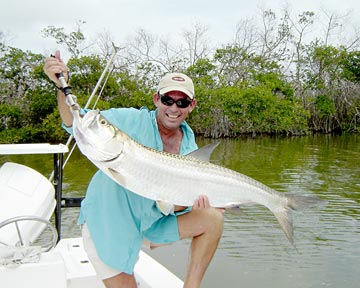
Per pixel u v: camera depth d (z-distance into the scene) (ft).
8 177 14.47
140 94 115.34
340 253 27.04
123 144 9.43
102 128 9.21
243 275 24.04
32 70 112.78
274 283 22.90
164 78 10.78
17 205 13.73
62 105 9.89
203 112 119.34
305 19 147.43
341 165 64.90
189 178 10.28
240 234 30.99
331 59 142.41
